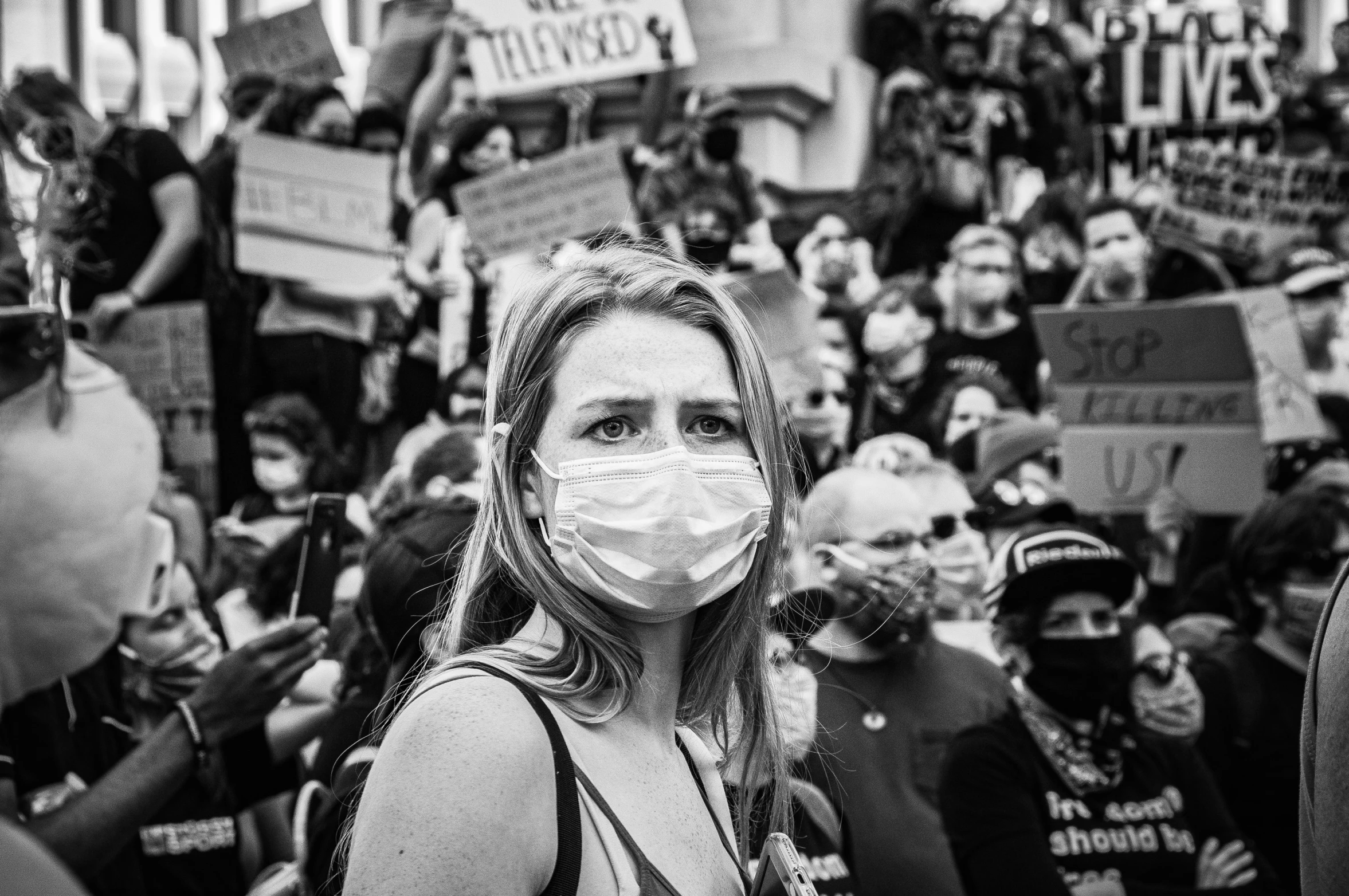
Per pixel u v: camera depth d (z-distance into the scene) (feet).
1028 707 11.09
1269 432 19.56
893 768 11.29
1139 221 24.17
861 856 11.02
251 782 12.16
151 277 22.70
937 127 29.07
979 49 31.24
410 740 5.23
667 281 5.93
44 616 9.43
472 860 5.06
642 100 28.19
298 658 9.48
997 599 11.22
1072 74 33.40
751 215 24.71
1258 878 11.27
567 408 5.73
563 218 21.58
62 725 10.00
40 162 10.77
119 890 10.77
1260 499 17.25
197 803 11.97
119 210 22.89
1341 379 24.18
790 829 7.15
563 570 5.68
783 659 8.15
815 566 11.78
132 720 11.76
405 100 31.76
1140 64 23.95
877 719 11.48
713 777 6.18
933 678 11.78
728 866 5.90
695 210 24.27
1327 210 21.95
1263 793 13.19
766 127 28.14
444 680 5.43
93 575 9.53
